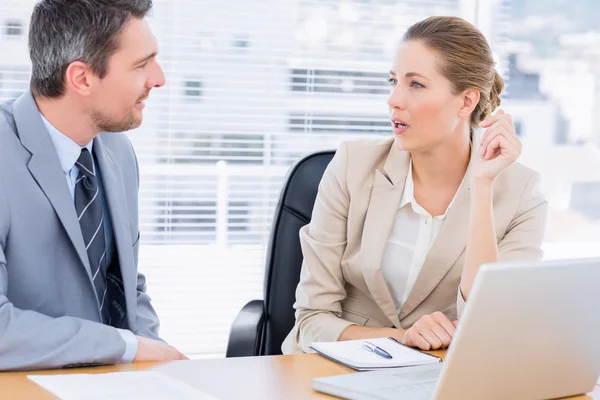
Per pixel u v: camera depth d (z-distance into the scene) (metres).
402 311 1.93
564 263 1.14
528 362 1.18
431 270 1.87
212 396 1.20
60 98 1.60
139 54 1.60
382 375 1.31
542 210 1.94
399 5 3.10
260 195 3.03
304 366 1.42
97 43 1.56
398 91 1.83
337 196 1.95
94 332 1.39
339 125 3.07
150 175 2.92
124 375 1.29
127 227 1.75
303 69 3.02
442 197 1.92
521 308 1.12
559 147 3.34
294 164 2.08
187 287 3.00
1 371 1.33
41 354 1.34
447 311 1.92
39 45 1.59
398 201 1.92
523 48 3.26
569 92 3.32
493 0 3.20
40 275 1.57
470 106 1.87
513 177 1.94
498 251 1.87
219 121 2.96
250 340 1.87
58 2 1.57
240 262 3.04
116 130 1.67
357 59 3.07
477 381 1.14
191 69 2.92
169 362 1.42
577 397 1.29
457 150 1.90
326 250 1.93
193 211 2.98
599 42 3.33
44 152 1.57
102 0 1.56
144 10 1.62
